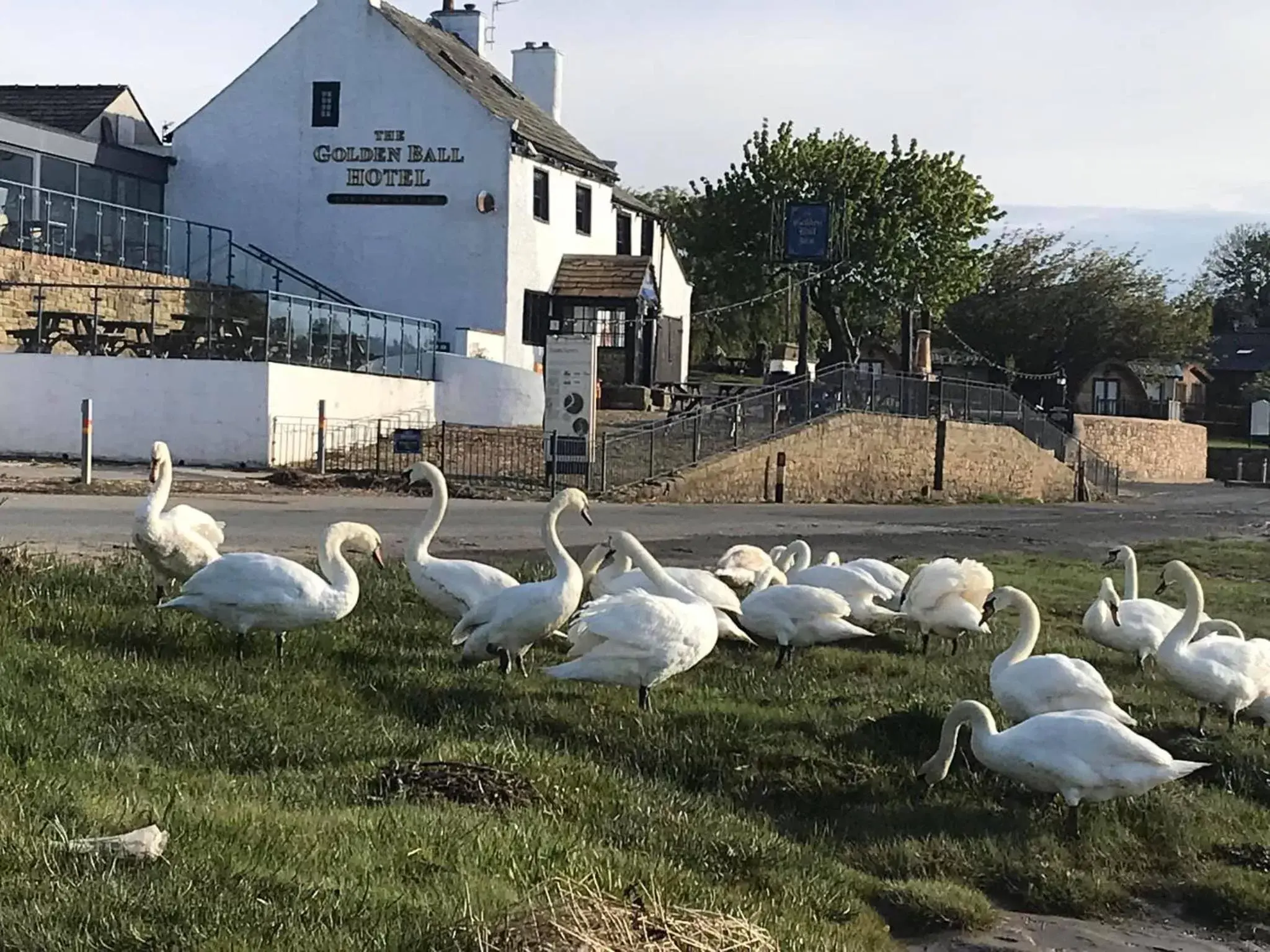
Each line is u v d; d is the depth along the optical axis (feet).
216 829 22.99
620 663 34.76
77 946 18.04
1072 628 53.57
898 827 31.12
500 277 144.46
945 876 28.99
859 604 45.52
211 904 19.60
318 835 23.43
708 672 40.81
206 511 72.74
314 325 112.78
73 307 114.01
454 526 73.05
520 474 104.32
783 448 120.57
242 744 29.99
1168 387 280.51
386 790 27.43
